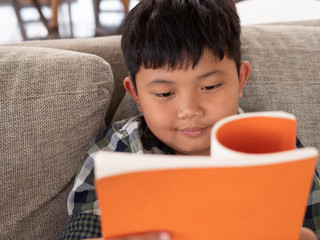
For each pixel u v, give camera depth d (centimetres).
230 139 34
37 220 73
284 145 35
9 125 66
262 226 34
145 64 62
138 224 33
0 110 66
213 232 34
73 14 274
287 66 83
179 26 60
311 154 29
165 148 77
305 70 83
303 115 81
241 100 83
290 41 86
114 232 33
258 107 82
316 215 70
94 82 70
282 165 29
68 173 74
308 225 70
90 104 70
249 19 132
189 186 30
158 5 64
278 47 85
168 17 62
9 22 263
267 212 33
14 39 247
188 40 59
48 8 278
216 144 30
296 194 32
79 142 73
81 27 260
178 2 63
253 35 87
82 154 75
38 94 67
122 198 30
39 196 71
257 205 32
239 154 29
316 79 82
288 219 34
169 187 30
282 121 34
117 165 28
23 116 67
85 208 70
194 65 59
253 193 30
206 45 60
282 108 81
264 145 35
